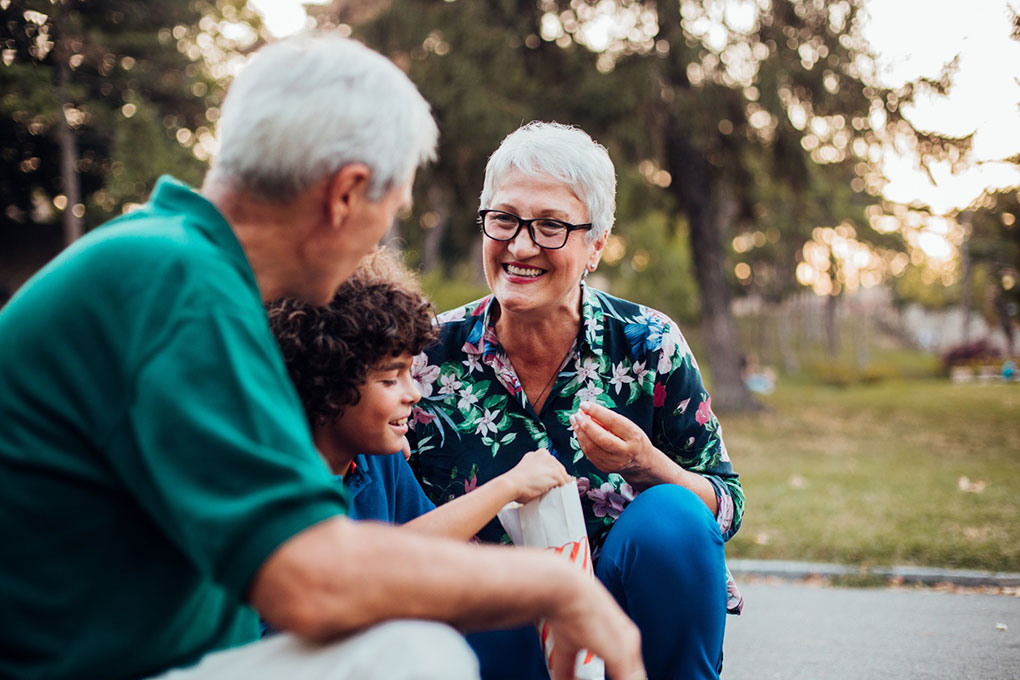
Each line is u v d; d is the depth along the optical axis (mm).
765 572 4480
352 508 1876
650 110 13602
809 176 14742
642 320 2188
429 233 25828
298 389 1604
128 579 1074
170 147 15125
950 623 3549
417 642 999
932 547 4570
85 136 14898
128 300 1045
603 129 13641
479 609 1074
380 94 1155
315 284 1238
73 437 1039
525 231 1978
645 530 1830
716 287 15906
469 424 2174
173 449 977
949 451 9445
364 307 1634
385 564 999
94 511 1047
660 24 13531
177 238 1095
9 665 1039
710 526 1864
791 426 12961
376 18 13562
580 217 1995
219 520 949
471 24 13203
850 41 12641
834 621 3643
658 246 31000
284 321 1594
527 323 2096
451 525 1711
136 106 14508
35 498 1029
